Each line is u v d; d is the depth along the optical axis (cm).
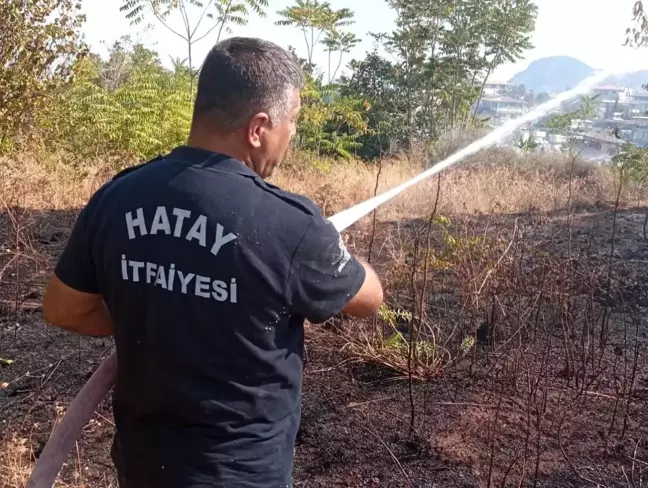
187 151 151
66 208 794
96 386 180
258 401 148
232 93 147
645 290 532
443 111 2525
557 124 1309
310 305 149
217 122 149
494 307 436
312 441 330
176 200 144
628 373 406
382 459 318
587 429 347
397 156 1558
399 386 388
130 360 151
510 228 689
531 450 328
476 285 444
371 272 166
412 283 400
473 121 2280
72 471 296
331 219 197
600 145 1276
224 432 147
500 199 909
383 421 350
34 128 917
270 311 145
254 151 152
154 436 151
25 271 539
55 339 429
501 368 405
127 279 145
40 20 812
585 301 490
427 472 309
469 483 301
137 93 1023
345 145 1652
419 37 2514
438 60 2514
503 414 358
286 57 154
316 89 1562
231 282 141
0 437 315
